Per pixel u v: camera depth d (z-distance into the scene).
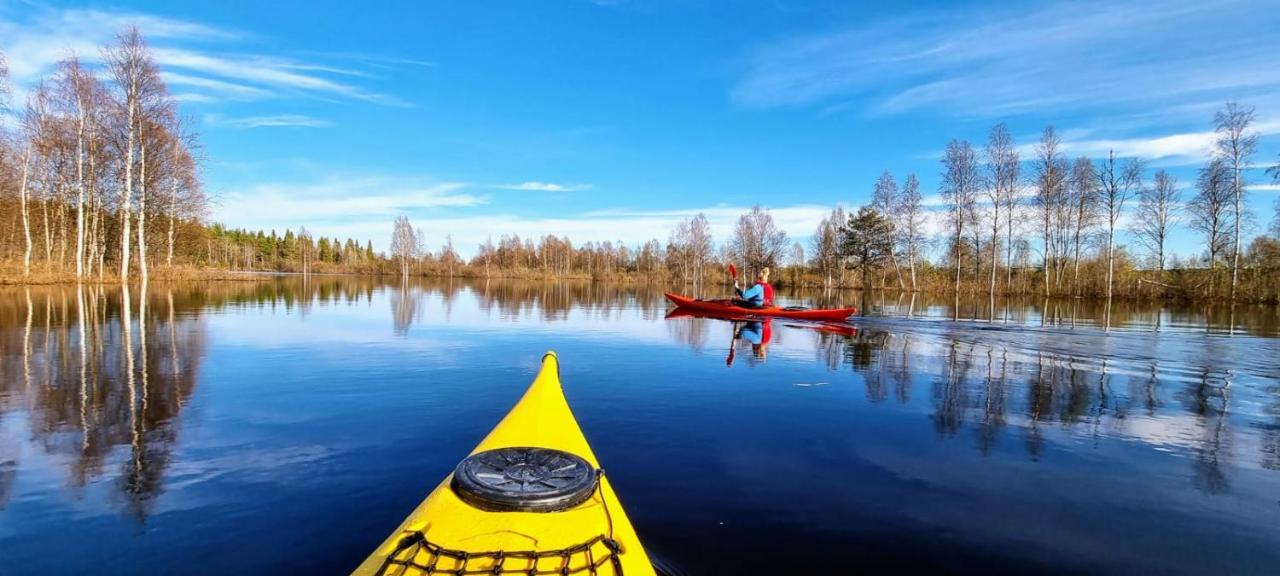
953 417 5.96
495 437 3.59
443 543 2.29
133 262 28.00
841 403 6.51
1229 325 16.33
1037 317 19.06
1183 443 5.20
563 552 2.26
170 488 3.83
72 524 3.31
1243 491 4.13
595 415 5.91
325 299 23.50
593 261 79.50
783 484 4.10
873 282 46.25
